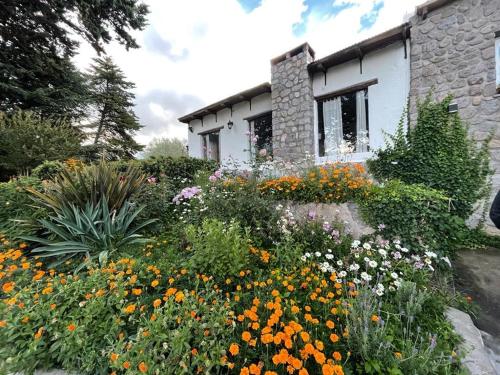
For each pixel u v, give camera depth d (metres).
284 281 1.58
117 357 1.02
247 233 2.02
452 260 2.66
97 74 13.19
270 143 6.34
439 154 3.60
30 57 7.22
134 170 3.42
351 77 4.80
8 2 6.00
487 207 3.31
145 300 1.45
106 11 6.25
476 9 3.39
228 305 1.33
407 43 4.09
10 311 1.26
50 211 2.65
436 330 1.43
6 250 2.23
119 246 2.38
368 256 2.13
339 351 1.18
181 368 1.01
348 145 4.64
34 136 5.18
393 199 2.71
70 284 1.44
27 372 1.10
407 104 4.07
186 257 1.95
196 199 2.89
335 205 2.89
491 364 1.27
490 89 3.31
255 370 0.98
